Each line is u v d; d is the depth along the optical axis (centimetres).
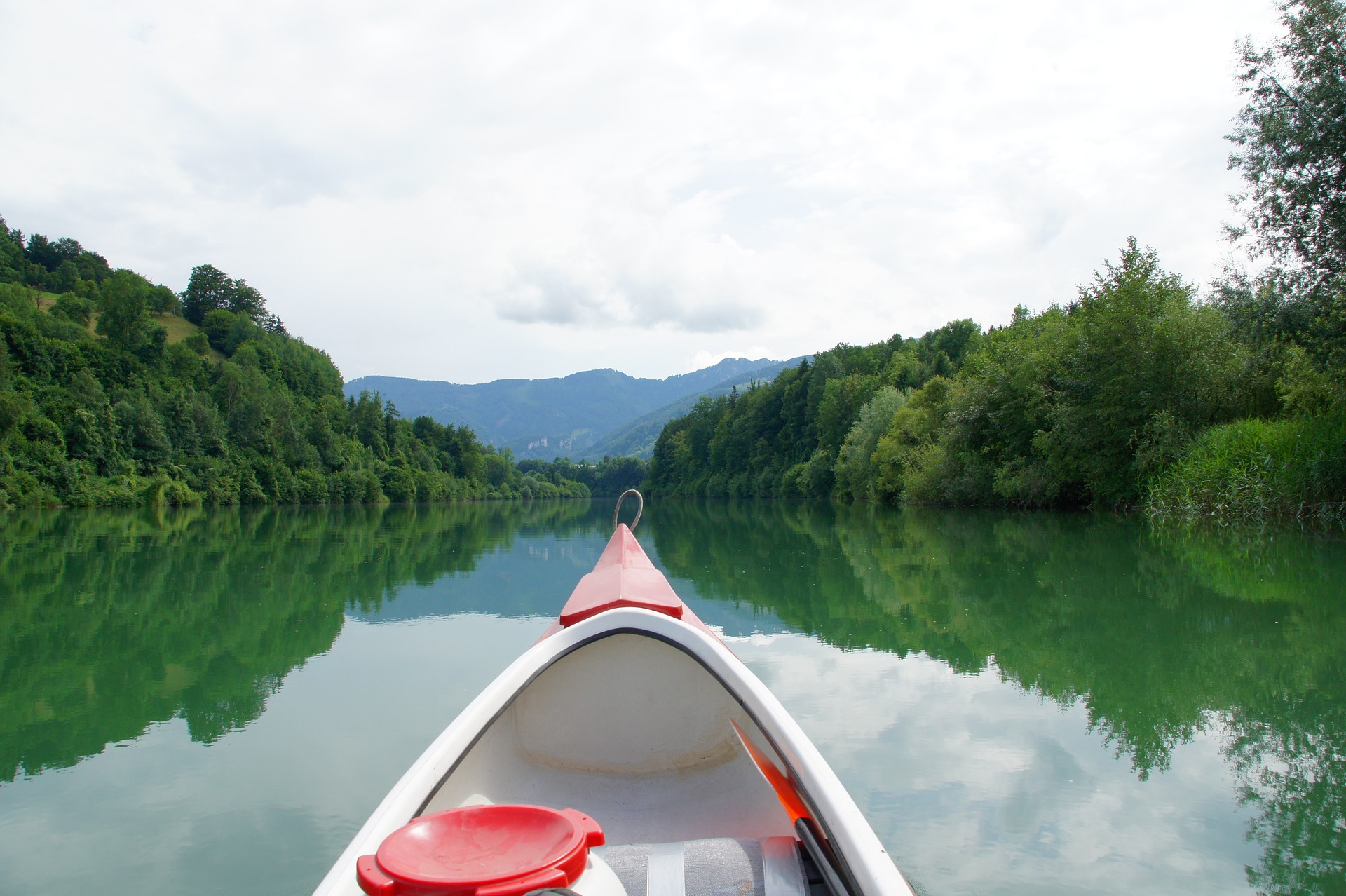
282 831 319
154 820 329
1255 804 327
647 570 476
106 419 4538
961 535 1566
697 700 358
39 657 601
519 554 1449
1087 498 2161
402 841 148
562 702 356
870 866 168
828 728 426
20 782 368
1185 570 937
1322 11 1416
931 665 552
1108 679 509
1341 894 260
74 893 273
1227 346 1741
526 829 157
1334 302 1448
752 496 7031
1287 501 1322
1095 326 1961
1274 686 488
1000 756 383
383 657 596
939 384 3123
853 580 967
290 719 454
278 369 8762
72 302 7656
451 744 237
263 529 2314
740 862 206
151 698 496
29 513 3419
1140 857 286
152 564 1241
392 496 7612
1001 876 274
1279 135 1478
